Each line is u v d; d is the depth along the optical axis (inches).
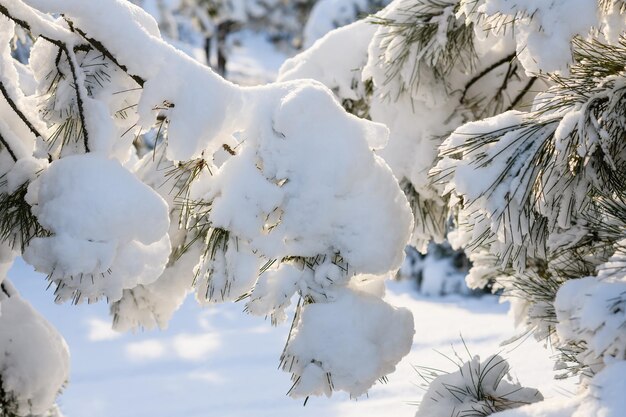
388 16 90.3
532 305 81.4
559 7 62.8
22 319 76.8
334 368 65.0
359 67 97.7
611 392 59.9
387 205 66.1
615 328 61.2
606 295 62.2
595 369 67.9
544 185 66.7
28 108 70.0
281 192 63.9
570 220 71.2
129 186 61.5
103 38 63.2
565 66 63.2
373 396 163.3
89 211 60.4
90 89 64.6
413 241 96.7
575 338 64.0
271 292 64.9
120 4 64.1
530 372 165.3
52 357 76.6
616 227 71.6
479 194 67.2
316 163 64.1
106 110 63.3
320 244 64.9
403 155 93.7
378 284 69.6
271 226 66.3
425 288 275.1
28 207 65.2
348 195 65.1
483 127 69.2
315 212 64.1
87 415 163.0
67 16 63.4
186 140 63.3
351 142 65.1
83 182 60.9
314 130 64.7
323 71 98.4
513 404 77.2
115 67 64.9
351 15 319.6
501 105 93.6
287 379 181.0
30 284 272.8
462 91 93.4
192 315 239.5
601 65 67.5
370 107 95.6
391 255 65.7
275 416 156.8
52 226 60.7
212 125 63.9
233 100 65.1
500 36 86.3
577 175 67.4
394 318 66.7
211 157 67.3
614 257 66.6
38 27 63.8
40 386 75.5
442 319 232.7
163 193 72.2
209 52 452.8
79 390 178.4
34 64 66.9
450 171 69.7
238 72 470.9
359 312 65.6
